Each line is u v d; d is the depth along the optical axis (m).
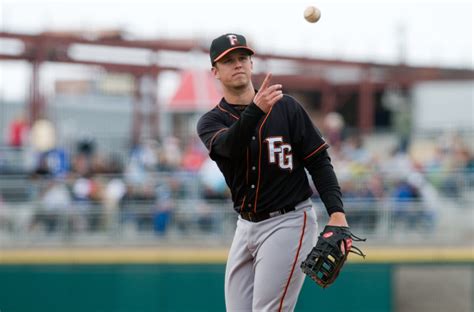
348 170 47.66
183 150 53.84
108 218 45.88
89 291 45.03
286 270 15.68
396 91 81.56
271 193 15.51
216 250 45.06
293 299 16.12
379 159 52.72
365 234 46.59
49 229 45.75
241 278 16.52
